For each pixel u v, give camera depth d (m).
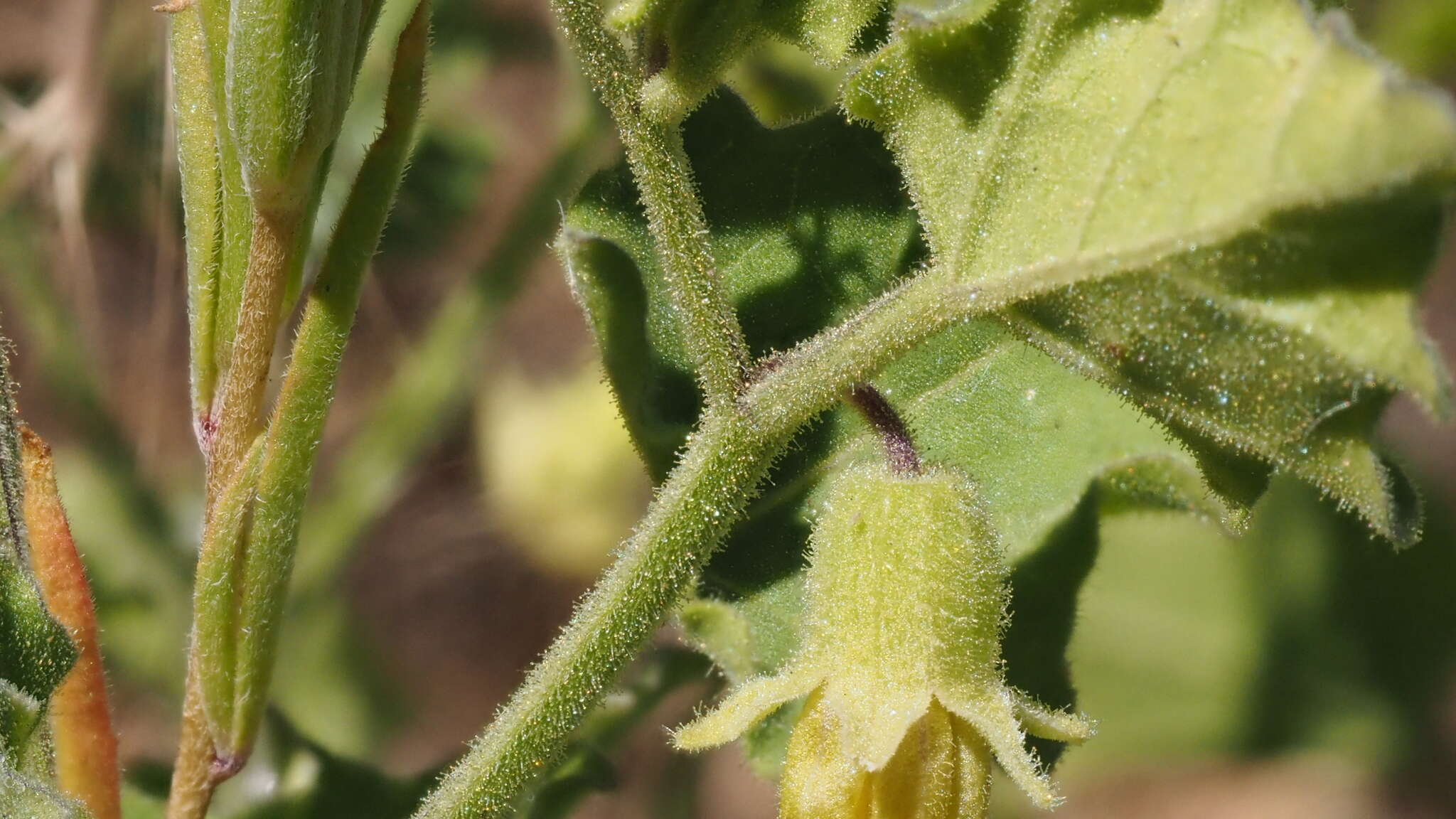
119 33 0.18
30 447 0.14
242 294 0.14
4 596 0.13
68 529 0.14
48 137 0.18
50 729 0.14
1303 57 0.13
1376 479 0.13
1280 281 0.13
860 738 0.13
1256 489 0.13
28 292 0.20
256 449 0.14
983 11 0.13
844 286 0.15
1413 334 0.13
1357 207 0.12
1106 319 0.13
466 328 0.21
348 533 0.21
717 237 0.15
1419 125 0.12
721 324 0.14
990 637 0.13
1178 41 0.13
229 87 0.13
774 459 0.14
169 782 0.16
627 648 0.14
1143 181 0.13
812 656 0.13
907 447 0.14
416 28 0.14
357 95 0.20
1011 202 0.13
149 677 0.20
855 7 0.13
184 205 0.14
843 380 0.14
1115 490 0.15
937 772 0.13
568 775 0.16
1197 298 0.13
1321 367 0.13
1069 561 0.15
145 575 0.20
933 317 0.13
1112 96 0.13
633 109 0.13
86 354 0.20
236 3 0.13
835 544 0.14
